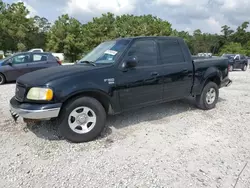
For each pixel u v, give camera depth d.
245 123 4.31
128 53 3.81
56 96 3.10
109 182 2.45
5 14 42.53
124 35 43.41
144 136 3.67
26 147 3.25
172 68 4.33
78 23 43.97
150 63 4.07
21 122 4.21
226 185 2.40
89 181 2.47
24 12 44.16
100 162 2.86
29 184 2.41
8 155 3.01
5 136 3.61
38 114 3.05
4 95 6.82
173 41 4.54
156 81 4.09
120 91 3.66
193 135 3.72
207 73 4.96
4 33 41.19
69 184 2.41
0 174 2.58
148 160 2.91
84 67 3.61
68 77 3.24
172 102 5.81
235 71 17.52
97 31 42.66
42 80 3.18
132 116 4.66
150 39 4.17
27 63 9.72
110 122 4.30
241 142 3.45
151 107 5.33
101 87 3.44
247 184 2.41
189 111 5.07
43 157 2.97
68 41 41.44
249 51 67.06
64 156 3.01
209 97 5.18
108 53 3.93
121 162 2.86
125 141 3.48
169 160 2.91
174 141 3.49
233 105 5.67
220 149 3.22
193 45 83.62
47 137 3.58
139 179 2.50
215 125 4.19
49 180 2.48
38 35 51.88
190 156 3.01
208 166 2.77
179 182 2.45
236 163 2.84
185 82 4.60
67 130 3.30
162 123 4.28
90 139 3.47
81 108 3.39
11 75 9.37
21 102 3.30
